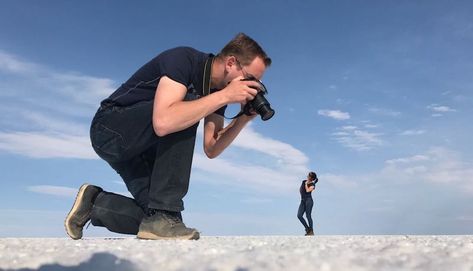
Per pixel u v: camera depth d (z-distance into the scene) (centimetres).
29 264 115
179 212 258
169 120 242
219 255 127
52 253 138
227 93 254
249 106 267
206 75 266
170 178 251
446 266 106
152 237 250
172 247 164
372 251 137
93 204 279
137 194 281
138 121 265
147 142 269
